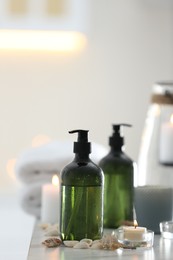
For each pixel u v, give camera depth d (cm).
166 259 88
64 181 100
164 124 137
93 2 234
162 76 234
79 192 99
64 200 100
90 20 234
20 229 145
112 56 234
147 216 112
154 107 141
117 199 117
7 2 230
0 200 216
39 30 232
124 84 234
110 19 235
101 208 100
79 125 234
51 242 99
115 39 235
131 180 118
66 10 232
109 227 118
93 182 100
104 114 234
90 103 234
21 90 234
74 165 101
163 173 138
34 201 142
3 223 158
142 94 234
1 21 230
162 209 112
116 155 119
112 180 117
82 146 101
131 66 234
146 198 112
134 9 234
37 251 94
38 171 142
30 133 234
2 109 233
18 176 143
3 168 233
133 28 234
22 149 233
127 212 117
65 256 90
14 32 232
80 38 234
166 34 235
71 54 234
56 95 234
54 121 234
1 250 112
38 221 137
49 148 150
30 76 234
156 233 112
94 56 234
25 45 233
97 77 235
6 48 233
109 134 233
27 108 234
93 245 96
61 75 234
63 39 234
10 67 233
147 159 140
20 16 231
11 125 234
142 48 235
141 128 233
